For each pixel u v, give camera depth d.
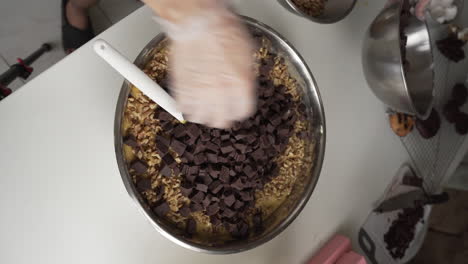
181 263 0.60
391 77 0.66
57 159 0.55
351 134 0.78
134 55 0.59
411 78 0.74
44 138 0.55
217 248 0.51
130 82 0.46
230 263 0.64
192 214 0.56
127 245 0.58
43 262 0.54
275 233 0.55
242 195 0.57
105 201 0.57
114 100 0.58
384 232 0.83
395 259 0.86
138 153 0.52
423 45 0.73
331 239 0.75
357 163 0.79
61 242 0.55
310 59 0.72
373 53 0.68
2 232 0.52
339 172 0.76
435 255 1.13
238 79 0.49
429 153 0.91
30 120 0.54
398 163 0.86
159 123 0.54
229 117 0.52
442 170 0.93
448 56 0.90
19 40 0.83
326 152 0.75
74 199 0.56
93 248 0.56
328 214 0.75
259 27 0.54
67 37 0.83
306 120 0.62
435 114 0.89
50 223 0.54
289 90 0.62
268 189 0.61
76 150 0.56
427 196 0.87
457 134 0.93
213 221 0.57
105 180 0.57
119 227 0.57
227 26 0.48
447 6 0.85
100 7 0.86
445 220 1.14
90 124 0.57
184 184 0.55
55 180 0.55
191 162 0.56
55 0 0.82
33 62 0.83
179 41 0.47
